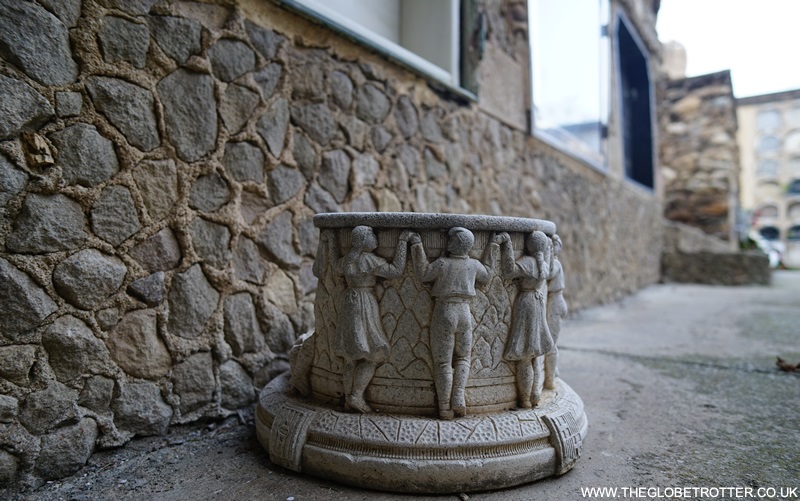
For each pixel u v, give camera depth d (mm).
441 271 1623
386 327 1686
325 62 2578
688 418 2168
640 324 4633
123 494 1511
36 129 1564
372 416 1635
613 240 6676
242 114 2182
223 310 2090
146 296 1833
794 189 22938
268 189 2291
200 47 2021
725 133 10250
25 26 1534
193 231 1993
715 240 9875
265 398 1892
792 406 2316
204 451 1812
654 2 9672
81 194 1663
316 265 1830
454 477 1496
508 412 1689
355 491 1532
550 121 5035
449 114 3504
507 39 4336
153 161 1869
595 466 1711
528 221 1756
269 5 2295
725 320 4844
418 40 3637
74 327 1641
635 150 9258
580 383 2701
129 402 1780
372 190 2852
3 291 1483
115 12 1757
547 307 1941
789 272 14883
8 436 1487
